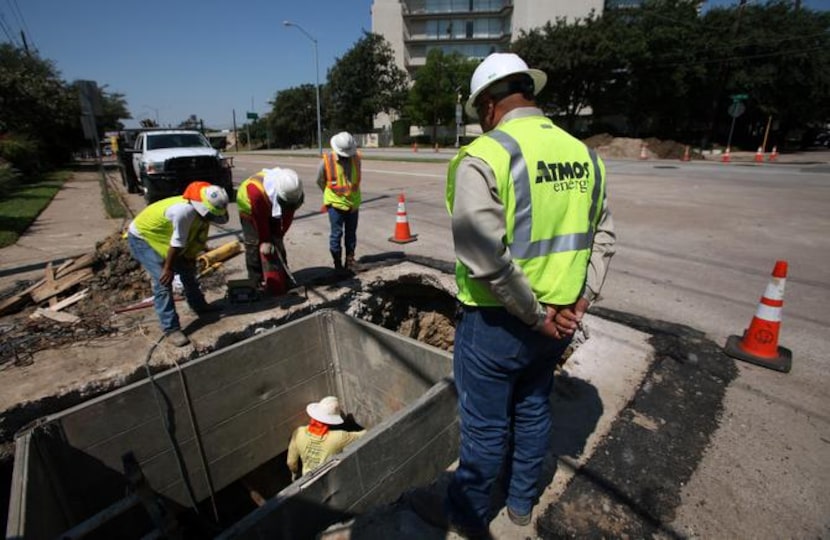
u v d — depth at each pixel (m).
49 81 24.77
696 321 3.90
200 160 10.52
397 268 5.32
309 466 3.54
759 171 15.29
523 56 30.25
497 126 1.55
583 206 1.50
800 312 4.06
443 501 1.90
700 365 3.17
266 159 31.47
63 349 3.52
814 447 2.38
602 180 1.60
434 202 10.04
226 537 1.87
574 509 1.99
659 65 27.27
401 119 45.75
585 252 1.51
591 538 1.86
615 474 2.18
